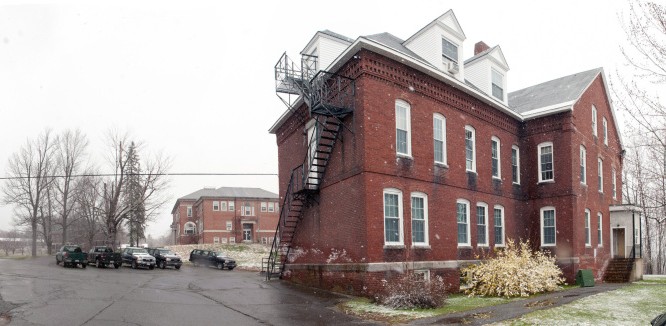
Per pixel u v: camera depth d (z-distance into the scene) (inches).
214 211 3171.8
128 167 2477.9
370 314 574.9
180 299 688.4
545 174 1117.1
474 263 905.5
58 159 2500.0
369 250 719.7
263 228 3253.0
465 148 947.3
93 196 2539.4
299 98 967.6
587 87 1181.7
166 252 1577.3
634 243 1237.7
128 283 915.4
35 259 2006.6
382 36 984.9
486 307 630.5
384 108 777.6
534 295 778.2
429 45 927.7
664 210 666.8
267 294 764.6
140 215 2247.8
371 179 738.8
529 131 1145.4
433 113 876.6
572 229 1056.2
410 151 813.2
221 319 530.9
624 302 658.2
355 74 774.5
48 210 2719.0
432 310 604.7
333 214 824.9
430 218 833.5
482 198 976.3
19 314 526.9
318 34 925.8
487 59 1096.2
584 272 984.9
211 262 1624.0
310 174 933.8
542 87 1325.0
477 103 995.9
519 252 1047.6
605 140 1331.2
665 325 287.6
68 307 580.4
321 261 861.8
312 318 548.7
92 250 1508.4
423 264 794.2
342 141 806.5
